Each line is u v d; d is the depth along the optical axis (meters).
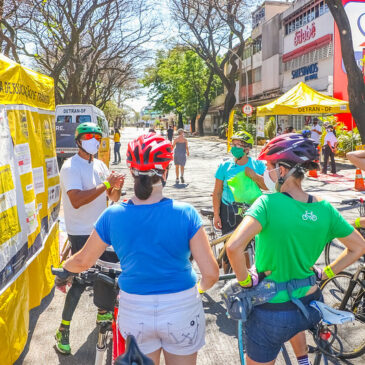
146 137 2.13
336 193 11.05
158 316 2.05
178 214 2.08
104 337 3.08
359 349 3.37
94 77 29.56
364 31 23.28
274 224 2.13
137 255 2.07
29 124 4.21
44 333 4.07
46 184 4.76
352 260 2.27
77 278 2.91
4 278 3.22
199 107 55.16
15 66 3.83
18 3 14.61
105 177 4.04
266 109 16.70
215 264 2.10
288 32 34.31
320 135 16.78
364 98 15.17
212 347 3.80
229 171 4.55
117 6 20.25
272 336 2.19
